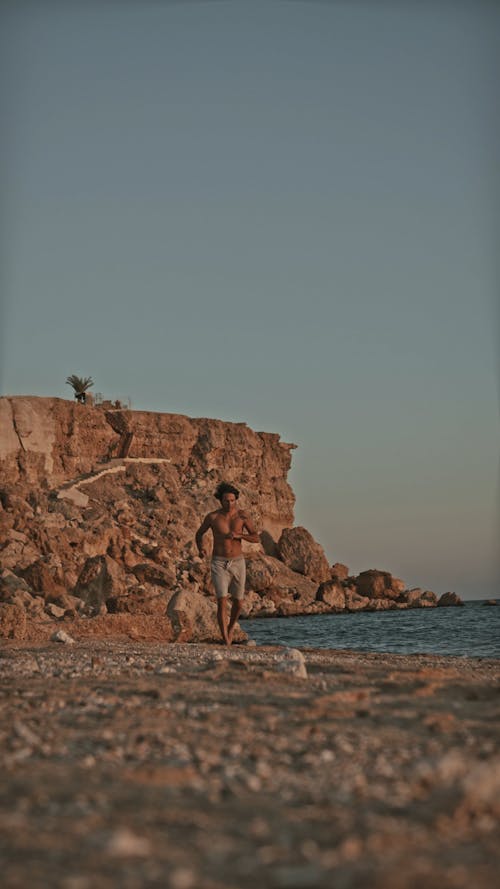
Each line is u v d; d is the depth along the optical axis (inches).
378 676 422.6
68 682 385.7
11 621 802.2
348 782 203.3
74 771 212.5
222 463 5014.8
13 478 4313.5
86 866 141.7
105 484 4498.0
